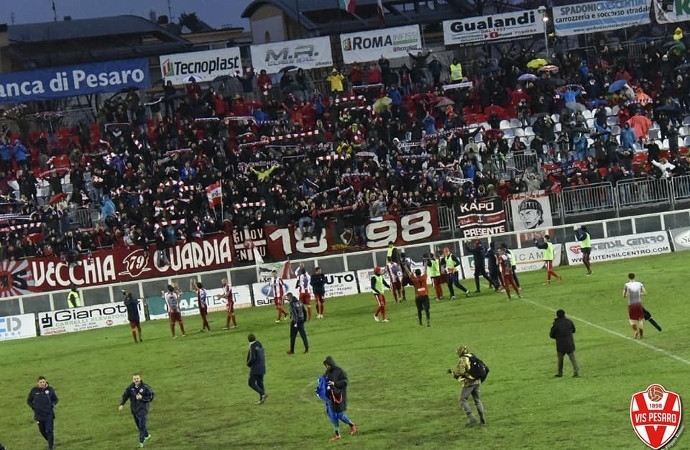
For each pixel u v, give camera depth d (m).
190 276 59.12
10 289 60.19
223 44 107.62
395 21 99.25
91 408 38.78
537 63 74.38
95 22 106.50
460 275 60.28
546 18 77.81
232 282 59.41
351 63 77.06
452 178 65.19
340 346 44.31
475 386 30.84
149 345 49.62
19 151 70.81
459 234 62.66
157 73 103.56
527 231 60.75
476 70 78.50
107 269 60.97
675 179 63.88
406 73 75.62
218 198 63.41
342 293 59.62
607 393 32.62
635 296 39.78
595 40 84.25
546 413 31.25
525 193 62.97
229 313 51.97
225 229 62.41
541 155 68.44
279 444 31.36
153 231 62.28
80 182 66.75
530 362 37.88
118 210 64.75
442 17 99.38
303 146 69.38
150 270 61.34
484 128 72.19
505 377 36.09
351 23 99.06
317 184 65.38
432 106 73.38
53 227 63.56
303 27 97.62
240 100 72.62
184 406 37.47
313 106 72.75
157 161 67.31
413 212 62.66
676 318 42.75
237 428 33.72
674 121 72.56
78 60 102.69
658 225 61.62
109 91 74.56
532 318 45.84
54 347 52.56
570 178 64.56
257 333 49.62
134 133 70.12
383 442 30.25
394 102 72.75
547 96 73.81
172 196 64.25
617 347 38.78
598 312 45.75
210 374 42.00
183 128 70.12
